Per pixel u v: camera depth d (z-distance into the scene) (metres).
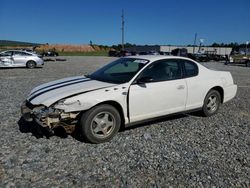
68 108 3.99
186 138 4.64
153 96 4.77
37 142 4.27
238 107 7.08
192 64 5.63
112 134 4.40
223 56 40.75
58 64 23.86
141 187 3.09
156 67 4.96
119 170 3.46
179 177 3.32
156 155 3.92
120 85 4.46
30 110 4.22
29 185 3.07
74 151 3.98
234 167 3.62
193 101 5.52
